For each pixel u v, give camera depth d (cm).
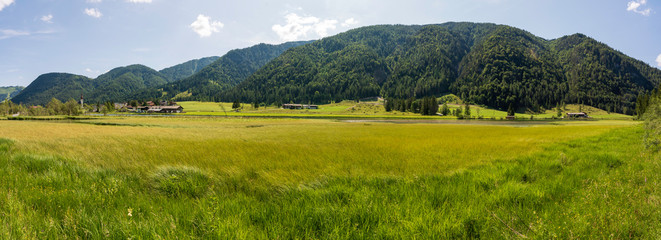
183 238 278
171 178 527
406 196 443
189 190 492
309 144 1614
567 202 412
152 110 18788
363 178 600
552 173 669
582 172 646
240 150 1128
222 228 293
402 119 11650
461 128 5106
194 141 1612
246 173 656
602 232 304
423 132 3684
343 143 1730
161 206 391
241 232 293
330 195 445
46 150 1053
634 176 544
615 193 440
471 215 349
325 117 11756
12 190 427
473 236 325
